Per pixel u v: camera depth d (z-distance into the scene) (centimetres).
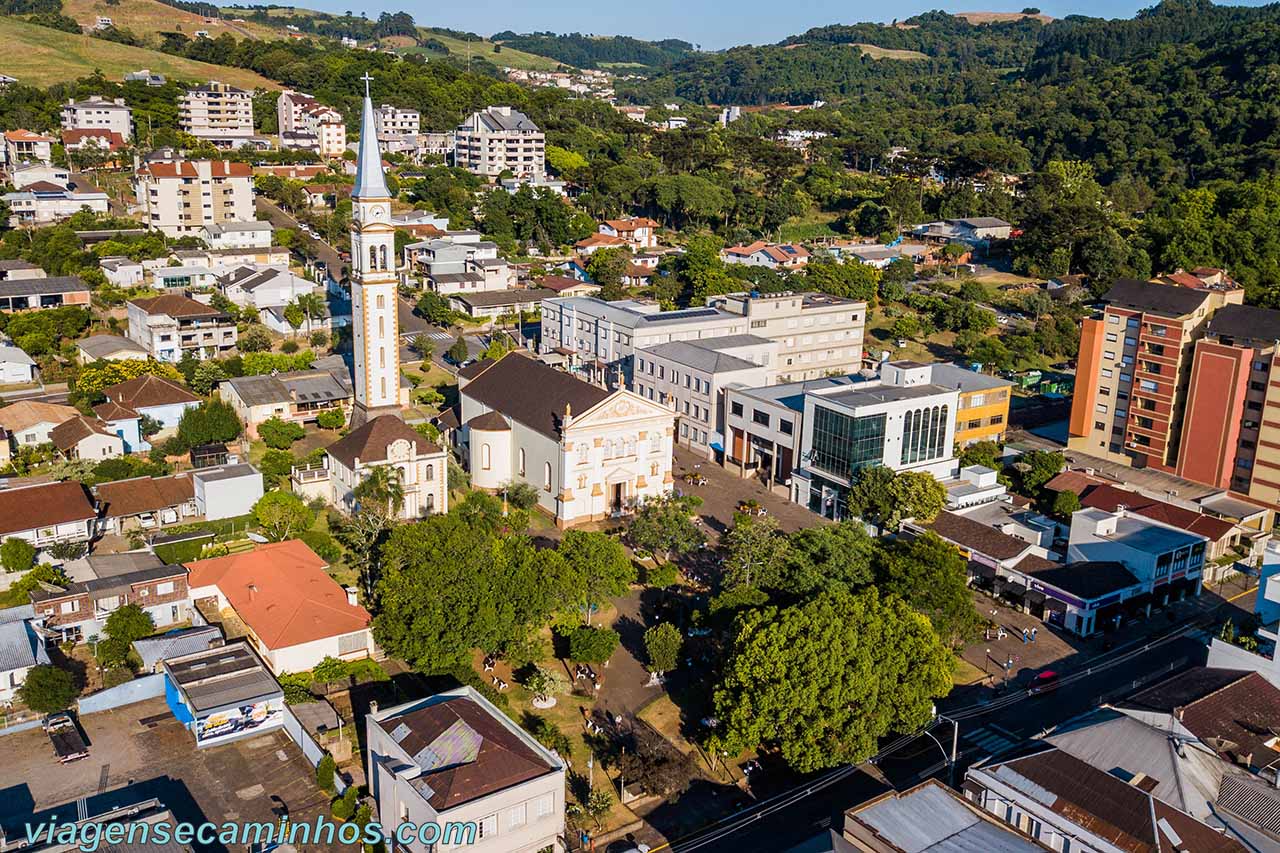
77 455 13788
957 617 10831
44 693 9131
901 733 9531
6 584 11169
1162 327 16162
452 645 9731
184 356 17562
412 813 7500
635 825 8481
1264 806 7994
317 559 11525
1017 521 13975
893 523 13688
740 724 8938
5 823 7888
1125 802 7819
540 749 8038
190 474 13238
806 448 15000
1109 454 17262
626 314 19525
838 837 7712
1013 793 8094
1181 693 9519
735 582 11175
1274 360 14850
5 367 16388
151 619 10662
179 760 8850
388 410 15825
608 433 13875
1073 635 11981
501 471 14825
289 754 8988
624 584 11375
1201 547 13012
